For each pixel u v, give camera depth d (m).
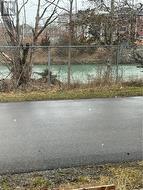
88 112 10.95
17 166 6.12
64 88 15.11
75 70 17.41
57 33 20.53
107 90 14.83
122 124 9.40
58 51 18.41
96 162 6.37
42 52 17.83
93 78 15.68
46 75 16.00
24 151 6.98
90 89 14.95
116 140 7.85
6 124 9.27
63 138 7.96
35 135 8.21
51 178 5.55
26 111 11.02
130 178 5.50
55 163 6.29
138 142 7.71
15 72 15.36
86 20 18.97
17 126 9.07
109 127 9.05
